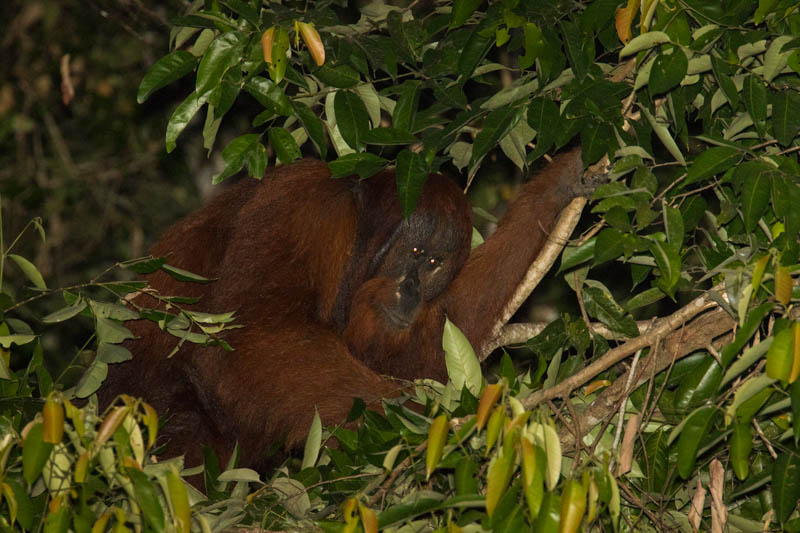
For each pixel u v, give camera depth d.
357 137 8.48
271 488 8.15
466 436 6.21
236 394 10.20
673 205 8.68
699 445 6.45
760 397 6.42
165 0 17.94
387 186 11.40
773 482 6.50
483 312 11.46
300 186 11.00
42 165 18.06
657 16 7.68
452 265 11.52
